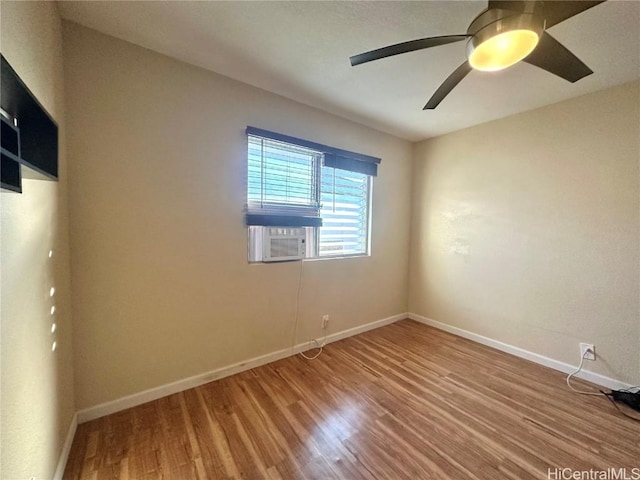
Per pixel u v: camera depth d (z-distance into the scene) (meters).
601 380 2.14
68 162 1.54
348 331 3.02
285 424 1.66
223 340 2.15
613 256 2.09
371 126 3.01
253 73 2.01
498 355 2.62
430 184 3.37
